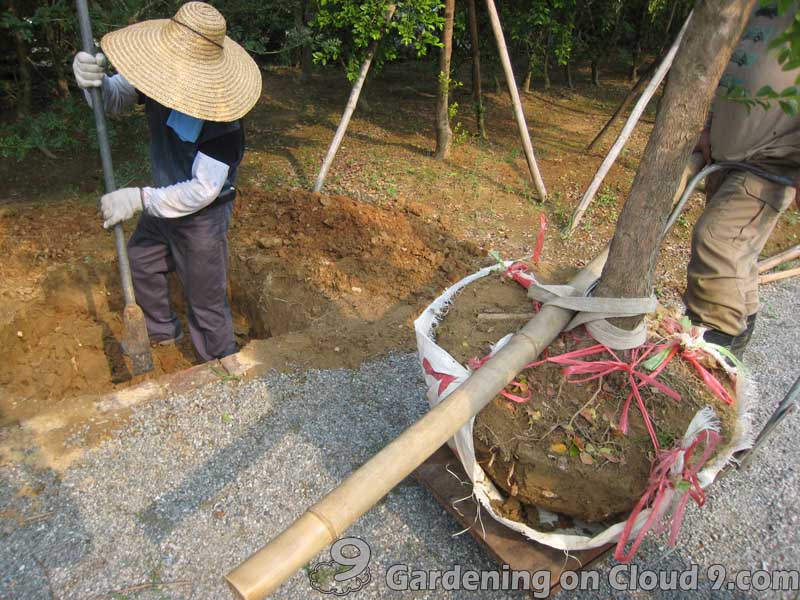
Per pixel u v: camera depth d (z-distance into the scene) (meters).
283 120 7.73
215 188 3.11
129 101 3.43
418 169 6.32
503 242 5.07
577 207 5.32
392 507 2.72
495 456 2.26
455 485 2.59
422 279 4.41
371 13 5.21
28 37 4.59
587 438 2.20
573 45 9.41
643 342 2.36
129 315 3.50
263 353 3.60
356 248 4.73
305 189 5.70
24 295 4.16
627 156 7.17
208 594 2.36
